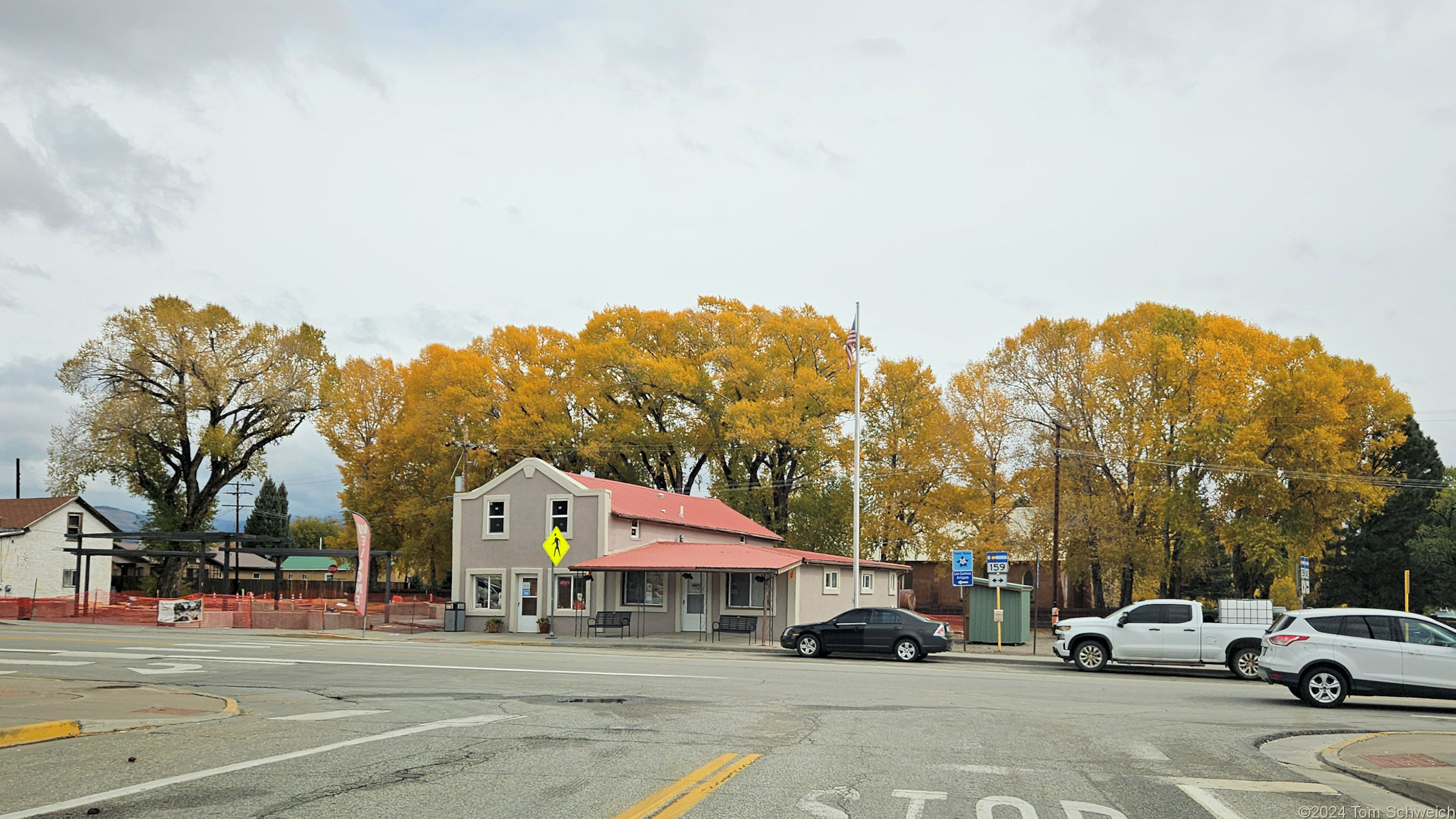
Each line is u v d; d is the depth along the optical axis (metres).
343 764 10.23
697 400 59.50
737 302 63.44
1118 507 49.59
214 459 63.41
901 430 56.75
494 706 15.73
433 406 59.47
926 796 9.10
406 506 61.66
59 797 8.51
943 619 50.97
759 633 38.56
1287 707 18.17
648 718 14.41
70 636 32.81
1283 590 59.22
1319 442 46.56
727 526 48.28
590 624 37.38
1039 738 13.25
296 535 124.12
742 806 8.50
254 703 15.88
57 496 64.88
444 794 8.77
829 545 58.16
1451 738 13.41
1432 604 58.94
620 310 62.28
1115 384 48.84
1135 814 8.64
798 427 55.12
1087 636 27.47
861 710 16.05
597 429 59.28
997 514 52.72
